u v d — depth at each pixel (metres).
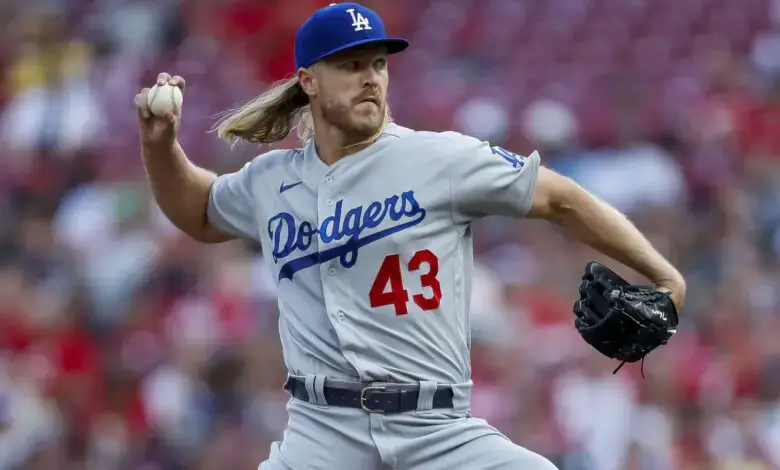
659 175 49.16
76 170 53.12
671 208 47.25
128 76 59.78
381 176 15.84
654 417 34.53
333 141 16.12
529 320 39.34
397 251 15.65
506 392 35.34
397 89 57.69
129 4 65.06
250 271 41.59
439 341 15.77
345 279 15.80
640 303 15.97
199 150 53.06
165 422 36.03
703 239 45.69
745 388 36.62
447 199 15.72
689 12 61.47
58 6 65.75
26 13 64.94
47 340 41.16
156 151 16.91
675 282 16.30
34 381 37.72
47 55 61.88
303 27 16.08
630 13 61.53
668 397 35.12
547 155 52.34
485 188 15.70
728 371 36.28
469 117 54.38
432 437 15.66
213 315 39.78
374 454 15.75
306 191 16.22
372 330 15.66
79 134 56.06
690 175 49.75
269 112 16.95
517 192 15.75
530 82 57.25
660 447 33.88
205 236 17.64
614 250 16.22
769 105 55.50
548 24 61.84
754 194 49.09
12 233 49.53
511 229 45.44
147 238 45.72
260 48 63.19
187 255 43.34
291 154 16.62
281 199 16.41
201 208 17.41
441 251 15.77
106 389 37.44
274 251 16.39
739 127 53.69
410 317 15.62
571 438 33.75
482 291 38.75
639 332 16.05
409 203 15.69
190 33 63.84
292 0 64.56
